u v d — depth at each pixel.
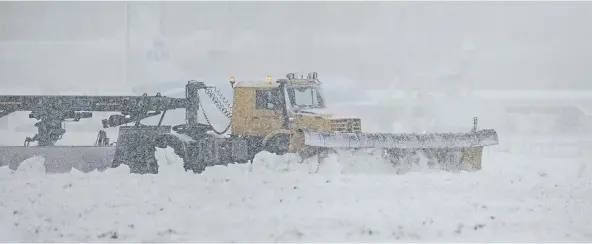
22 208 25.52
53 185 27.45
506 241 23.89
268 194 26.70
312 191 27.05
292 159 29.11
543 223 25.19
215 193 26.80
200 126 30.08
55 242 23.42
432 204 26.31
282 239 23.75
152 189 27.17
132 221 24.58
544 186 28.66
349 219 24.97
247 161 29.48
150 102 30.44
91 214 25.03
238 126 29.80
